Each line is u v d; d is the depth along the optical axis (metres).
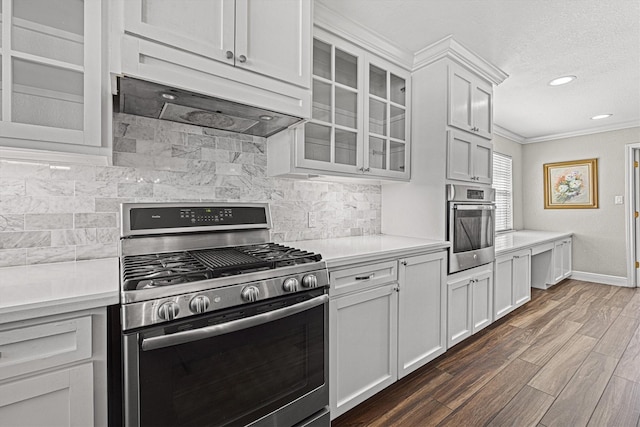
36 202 1.30
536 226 5.02
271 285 1.20
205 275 1.08
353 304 1.63
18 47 0.97
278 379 1.26
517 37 2.15
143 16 1.11
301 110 1.52
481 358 2.29
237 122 1.64
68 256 1.37
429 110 2.36
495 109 3.64
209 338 1.07
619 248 4.29
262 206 1.84
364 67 2.11
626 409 1.71
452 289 2.30
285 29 1.46
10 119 0.95
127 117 1.50
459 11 1.86
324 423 1.44
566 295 3.88
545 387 1.93
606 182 4.37
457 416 1.67
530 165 5.07
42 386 0.85
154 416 0.97
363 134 2.10
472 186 2.47
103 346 0.95
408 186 2.50
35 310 0.83
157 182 1.58
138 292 0.95
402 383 1.97
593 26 2.01
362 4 1.80
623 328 2.85
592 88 3.04
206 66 1.23
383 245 1.98
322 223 2.29
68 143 1.03
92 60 1.06
